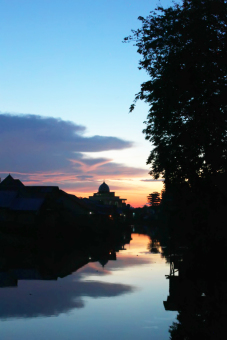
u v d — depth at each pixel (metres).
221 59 17.03
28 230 44.41
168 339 10.34
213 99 17.52
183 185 23.42
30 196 59.34
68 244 44.69
